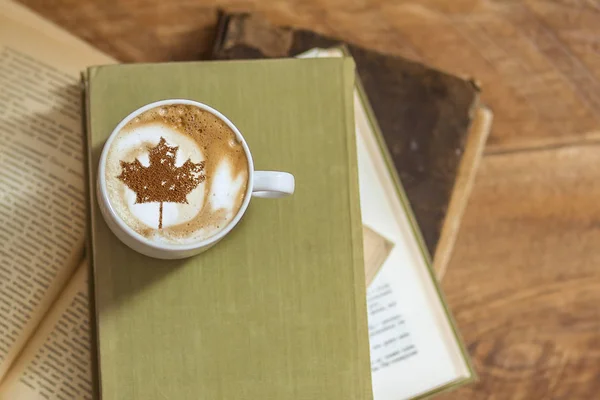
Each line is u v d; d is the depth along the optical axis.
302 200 0.69
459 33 0.86
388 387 0.78
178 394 0.67
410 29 0.86
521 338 0.83
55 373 0.74
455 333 0.79
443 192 0.82
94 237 0.67
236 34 0.81
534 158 0.85
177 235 0.64
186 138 0.65
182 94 0.70
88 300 0.71
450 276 0.83
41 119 0.78
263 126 0.70
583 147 0.86
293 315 0.68
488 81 0.86
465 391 0.82
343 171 0.70
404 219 0.80
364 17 0.85
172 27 0.83
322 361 0.68
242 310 0.68
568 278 0.84
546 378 0.83
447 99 0.83
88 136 0.70
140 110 0.65
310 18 0.85
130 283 0.67
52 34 0.79
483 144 0.85
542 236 0.85
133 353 0.67
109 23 0.82
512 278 0.84
